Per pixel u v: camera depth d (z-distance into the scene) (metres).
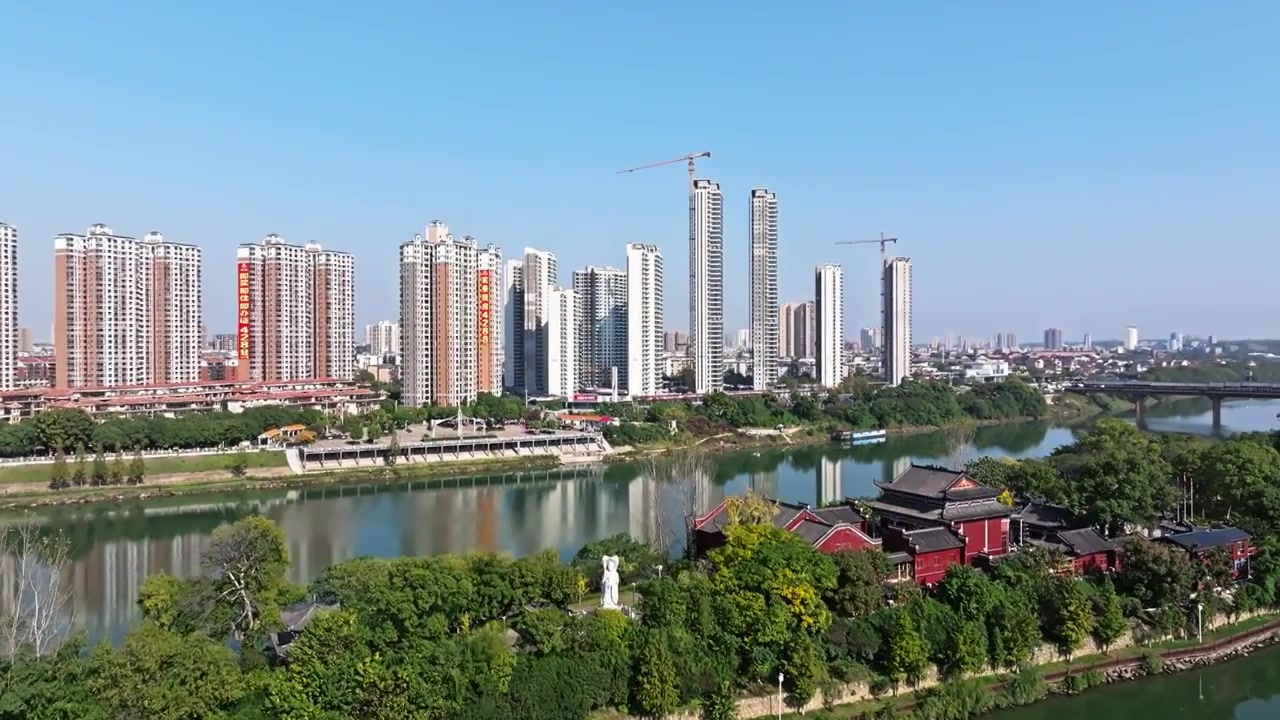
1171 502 125.12
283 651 81.44
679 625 85.00
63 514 192.38
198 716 67.69
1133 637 102.06
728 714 81.44
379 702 68.81
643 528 168.88
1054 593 98.44
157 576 91.19
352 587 88.44
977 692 88.94
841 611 92.38
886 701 87.38
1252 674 98.88
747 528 97.25
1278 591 112.00
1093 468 130.75
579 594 97.06
